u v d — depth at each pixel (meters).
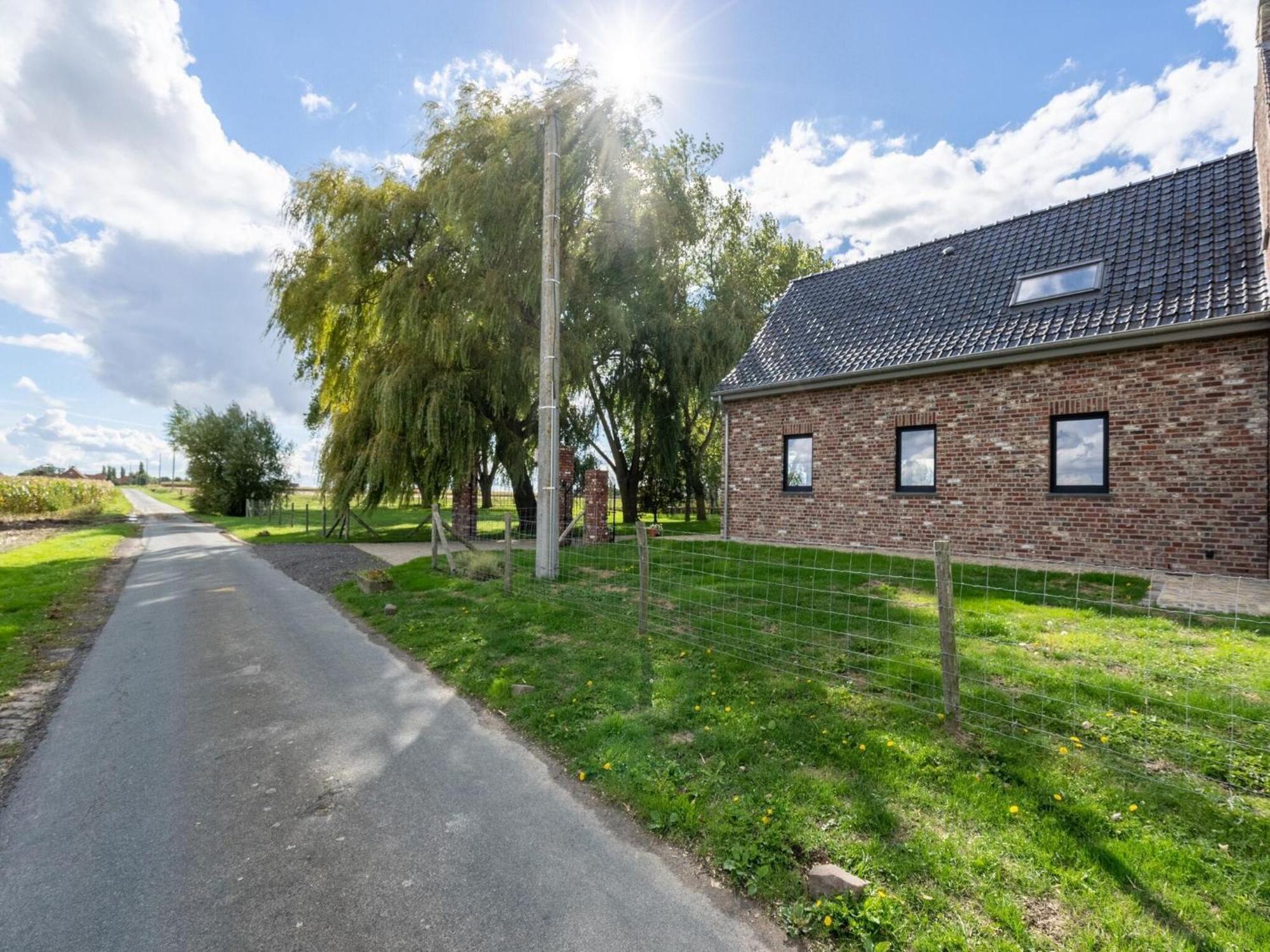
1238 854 2.39
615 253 15.91
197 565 12.80
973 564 9.16
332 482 17.17
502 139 14.28
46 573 10.96
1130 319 8.66
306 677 5.13
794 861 2.49
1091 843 2.48
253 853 2.67
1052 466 9.39
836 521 11.86
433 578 9.39
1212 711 3.60
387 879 2.48
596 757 3.44
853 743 3.39
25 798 3.18
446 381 14.89
